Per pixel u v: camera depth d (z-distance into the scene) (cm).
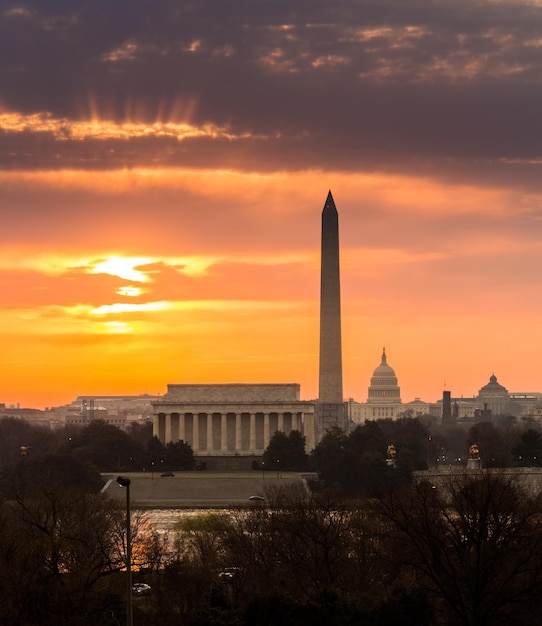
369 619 19362
